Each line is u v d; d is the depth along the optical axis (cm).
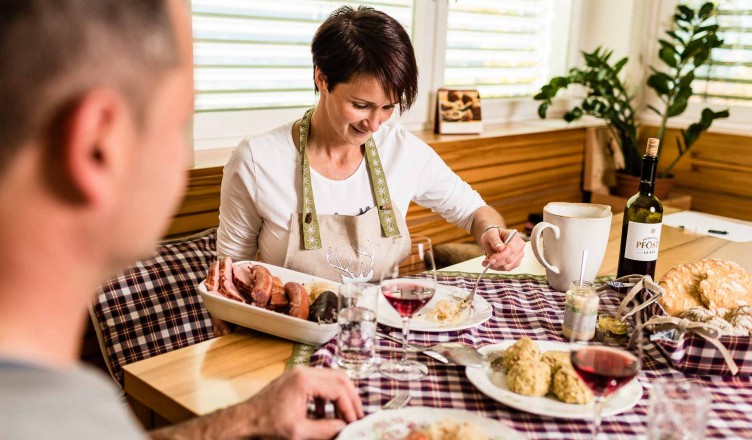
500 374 116
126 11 42
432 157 194
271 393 97
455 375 118
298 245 167
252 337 131
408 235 179
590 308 131
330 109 162
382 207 174
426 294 119
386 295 120
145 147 45
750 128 345
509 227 328
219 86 247
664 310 136
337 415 103
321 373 101
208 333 187
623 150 357
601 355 95
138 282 182
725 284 140
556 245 159
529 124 354
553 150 339
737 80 347
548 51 377
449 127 305
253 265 148
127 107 43
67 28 40
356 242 168
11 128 40
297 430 95
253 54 253
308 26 265
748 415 109
